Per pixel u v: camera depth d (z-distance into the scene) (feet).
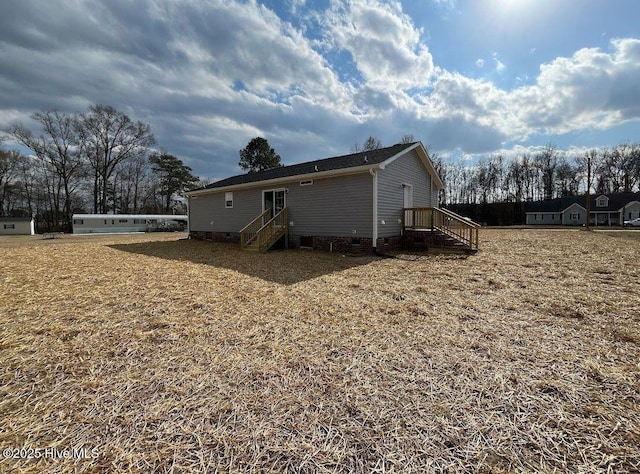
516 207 125.49
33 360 8.38
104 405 6.37
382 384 7.22
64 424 5.78
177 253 33.35
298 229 37.32
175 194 138.00
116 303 13.84
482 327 10.84
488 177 140.05
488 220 126.11
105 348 9.20
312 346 9.35
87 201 121.49
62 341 9.69
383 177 32.27
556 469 4.76
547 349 9.05
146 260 27.71
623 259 24.86
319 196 35.04
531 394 6.78
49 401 6.50
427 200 43.06
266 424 5.82
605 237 46.93
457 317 11.91
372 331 10.54
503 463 4.89
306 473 4.71
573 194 135.03
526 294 15.06
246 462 4.92
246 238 41.55
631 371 7.72
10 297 14.66
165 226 107.86
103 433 5.55
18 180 115.75
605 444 5.28
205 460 4.96
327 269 22.66
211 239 51.29
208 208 51.72
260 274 20.76
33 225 106.01
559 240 42.27
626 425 5.75
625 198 111.65
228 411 6.20
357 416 6.05
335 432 5.61
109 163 119.03
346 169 31.30
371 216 30.78
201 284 17.70
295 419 5.97
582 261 24.27
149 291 16.05
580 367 7.95
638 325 10.77
